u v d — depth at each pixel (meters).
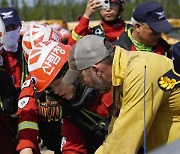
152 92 4.31
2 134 5.96
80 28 7.64
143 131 4.32
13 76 6.72
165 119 4.52
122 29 8.03
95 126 5.54
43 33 6.21
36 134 5.57
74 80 4.79
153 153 2.59
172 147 2.60
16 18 7.14
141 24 6.92
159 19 6.93
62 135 5.70
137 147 4.35
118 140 4.36
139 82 4.30
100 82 4.53
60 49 5.29
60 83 5.25
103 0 7.79
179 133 4.49
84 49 4.51
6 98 5.93
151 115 4.32
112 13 7.90
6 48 6.84
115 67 4.44
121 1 8.03
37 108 5.62
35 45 5.73
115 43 7.11
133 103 4.32
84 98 5.43
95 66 4.48
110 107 5.50
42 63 5.24
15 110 6.05
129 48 7.00
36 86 5.29
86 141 5.65
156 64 4.37
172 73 4.36
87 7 7.75
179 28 24.17
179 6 49.41
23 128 5.54
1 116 5.94
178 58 4.31
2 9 7.22
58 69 5.19
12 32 6.96
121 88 4.47
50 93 5.46
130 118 4.32
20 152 5.48
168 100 4.42
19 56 6.88
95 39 4.53
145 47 7.04
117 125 4.37
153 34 6.91
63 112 5.53
